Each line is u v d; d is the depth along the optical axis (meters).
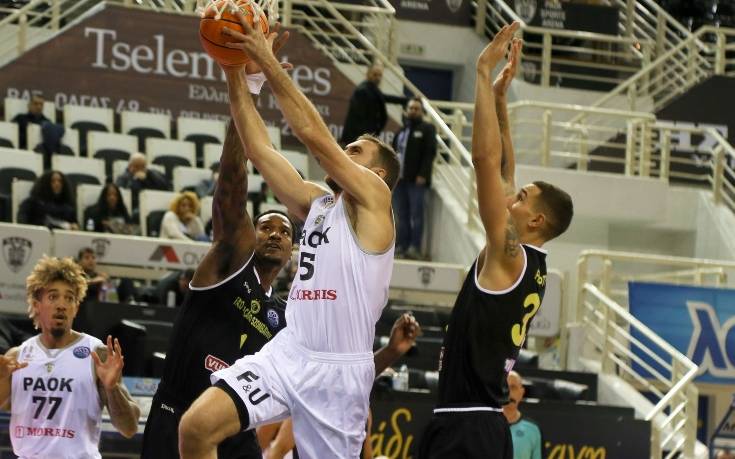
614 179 22.23
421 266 17.48
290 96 6.27
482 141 6.72
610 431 14.70
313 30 26.52
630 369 17.48
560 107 22.53
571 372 16.94
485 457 6.73
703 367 18.31
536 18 28.50
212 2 6.34
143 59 22.95
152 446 7.62
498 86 7.40
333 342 6.30
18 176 19.33
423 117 23.00
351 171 6.34
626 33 29.28
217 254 7.64
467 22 28.72
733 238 22.64
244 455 7.56
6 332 13.92
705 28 27.05
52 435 8.58
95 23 22.83
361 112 20.50
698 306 18.39
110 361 8.36
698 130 23.55
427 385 15.18
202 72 23.11
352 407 6.33
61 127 20.52
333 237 6.38
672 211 23.48
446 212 21.48
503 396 6.93
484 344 6.80
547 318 17.70
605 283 18.44
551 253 22.45
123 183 19.28
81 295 8.77
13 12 23.92
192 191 19.78
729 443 14.88
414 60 28.47
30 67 22.52
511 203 7.23
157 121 22.28
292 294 6.46
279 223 8.00
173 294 15.91
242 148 7.52
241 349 7.63
